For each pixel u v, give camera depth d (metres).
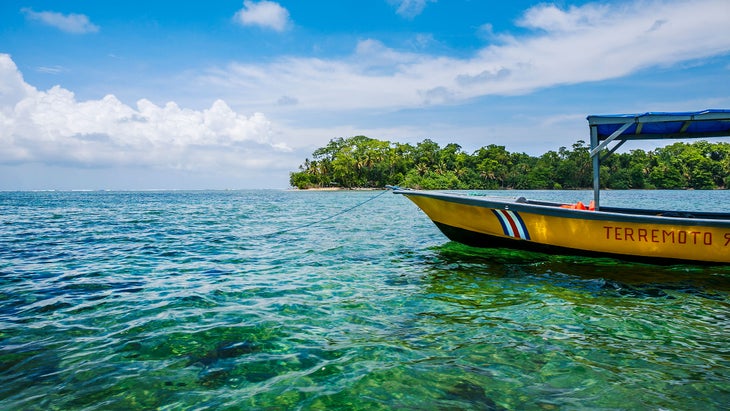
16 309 5.76
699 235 8.00
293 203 47.84
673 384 3.61
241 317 5.41
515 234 9.43
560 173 128.75
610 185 120.56
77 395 3.40
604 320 5.31
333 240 13.20
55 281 7.47
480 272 8.20
